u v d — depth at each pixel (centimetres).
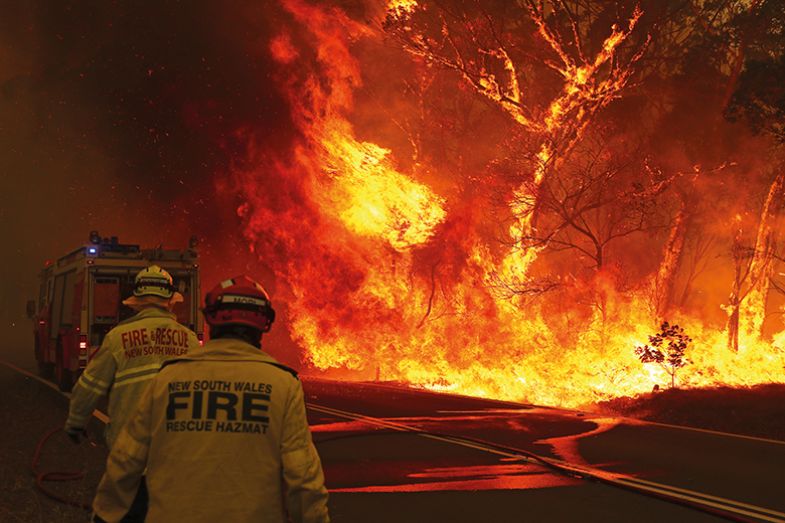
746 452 1090
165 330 531
